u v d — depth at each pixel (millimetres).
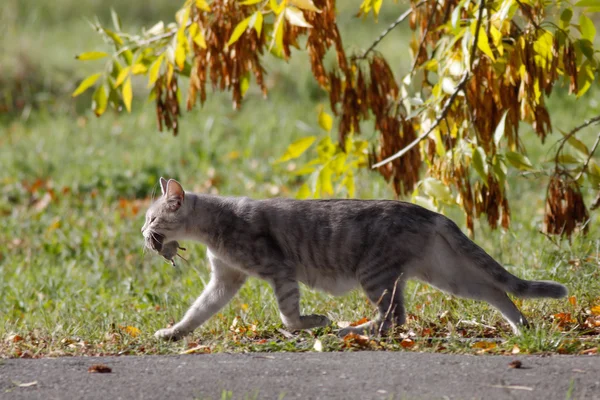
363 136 23609
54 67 31328
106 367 8148
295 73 30734
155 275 15531
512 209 18844
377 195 19516
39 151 24547
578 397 6887
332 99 12477
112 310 13219
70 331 11148
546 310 11039
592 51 10469
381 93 12352
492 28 10188
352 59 12641
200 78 12047
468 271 10203
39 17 38062
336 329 10633
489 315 10891
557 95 26875
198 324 10875
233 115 27750
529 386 7172
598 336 9633
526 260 13555
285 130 26078
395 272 10031
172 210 10727
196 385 7496
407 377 7496
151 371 8055
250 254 10430
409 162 12227
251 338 10531
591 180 11555
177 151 24547
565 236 12219
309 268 10469
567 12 10391
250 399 7008
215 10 11523
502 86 11211
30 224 19438
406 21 36531
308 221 10359
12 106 29141
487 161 11203
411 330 10406
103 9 39500
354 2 40125
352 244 10148
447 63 11242
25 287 15055
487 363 7965
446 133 11836
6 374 8125
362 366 7941
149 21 38281
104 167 23312
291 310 10336
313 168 13539
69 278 15555
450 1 12109
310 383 7422
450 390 7098
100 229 18500
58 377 7930
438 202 11992
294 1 9969
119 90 13164
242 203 10719
